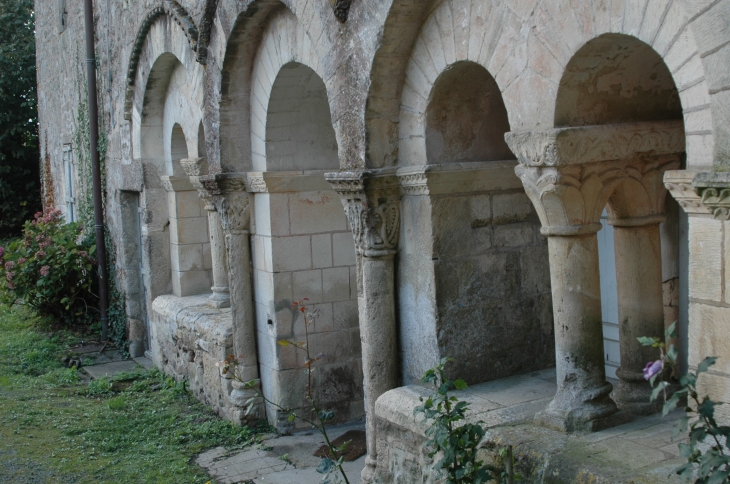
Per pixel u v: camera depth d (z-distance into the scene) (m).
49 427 7.44
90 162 12.51
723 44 2.88
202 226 10.19
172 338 9.52
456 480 3.87
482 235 5.21
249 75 7.20
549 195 3.90
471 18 4.36
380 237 5.29
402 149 5.21
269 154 7.08
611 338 5.52
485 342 5.23
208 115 7.49
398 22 4.75
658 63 3.84
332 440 7.02
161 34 8.92
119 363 10.82
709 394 3.12
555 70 3.77
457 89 4.89
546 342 5.54
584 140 3.80
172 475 6.31
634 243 4.42
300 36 6.11
